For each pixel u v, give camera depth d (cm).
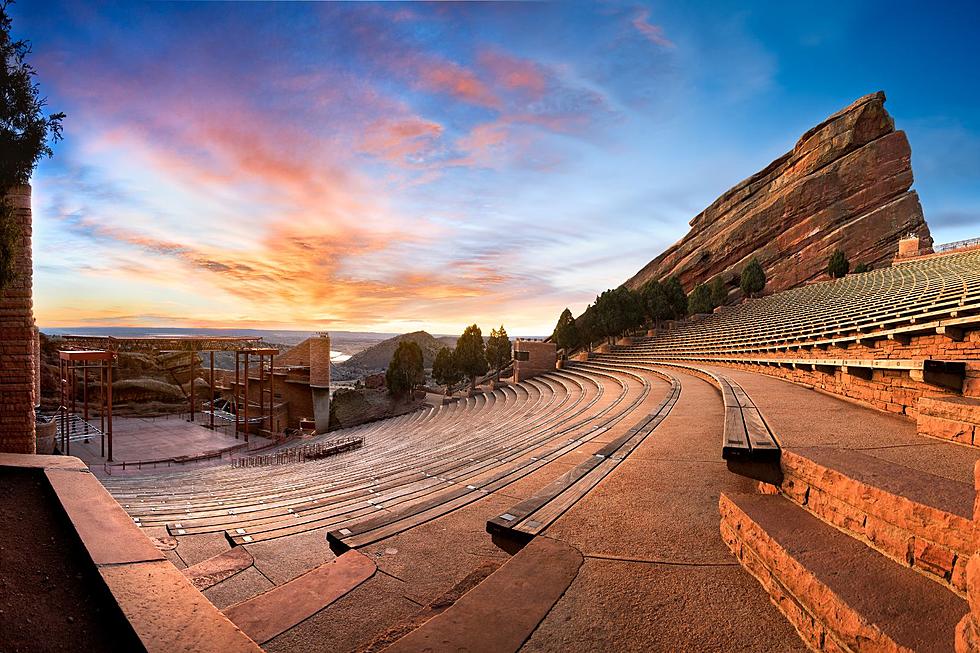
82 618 286
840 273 5881
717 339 3625
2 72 565
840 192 7369
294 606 332
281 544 562
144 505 978
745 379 1427
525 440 1055
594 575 322
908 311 1478
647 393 1574
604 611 279
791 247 7412
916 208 7025
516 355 4338
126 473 2000
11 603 299
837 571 256
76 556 366
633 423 1029
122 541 369
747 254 7762
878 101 7506
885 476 303
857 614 219
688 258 8312
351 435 3488
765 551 305
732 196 8981
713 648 246
